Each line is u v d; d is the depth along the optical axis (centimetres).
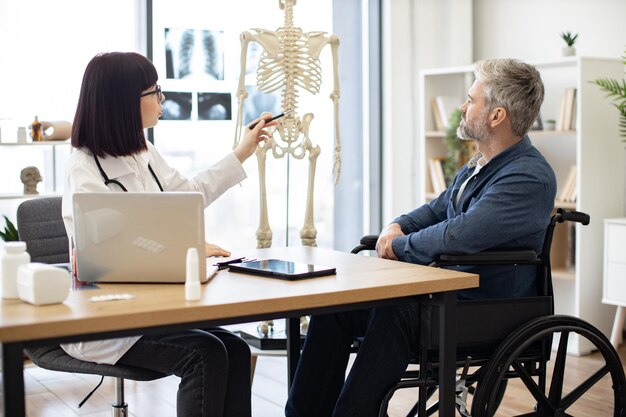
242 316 165
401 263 219
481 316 214
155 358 194
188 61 430
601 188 411
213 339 194
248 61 453
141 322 152
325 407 240
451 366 198
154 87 214
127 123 207
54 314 149
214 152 443
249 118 455
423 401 212
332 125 498
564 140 457
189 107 432
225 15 442
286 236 472
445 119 483
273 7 461
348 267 212
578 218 233
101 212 178
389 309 215
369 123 516
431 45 526
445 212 267
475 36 525
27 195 358
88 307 155
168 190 242
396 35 512
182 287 178
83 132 208
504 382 238
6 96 378
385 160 520
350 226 512
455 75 485
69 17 393
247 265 204
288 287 179
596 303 413
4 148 379
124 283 182
